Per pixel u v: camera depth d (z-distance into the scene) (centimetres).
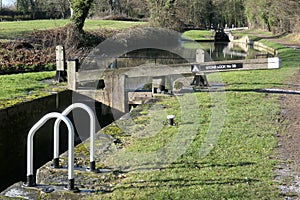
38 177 459
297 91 1078
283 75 1428
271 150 563
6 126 702
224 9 5625
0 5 3541
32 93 888
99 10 3234
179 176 465
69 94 976
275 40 3816
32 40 1762
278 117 763
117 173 478
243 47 3509
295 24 3803
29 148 435
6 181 697
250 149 566
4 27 2255
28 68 1409
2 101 769
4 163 691
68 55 1561
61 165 491
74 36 1783
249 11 5375
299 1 3544
